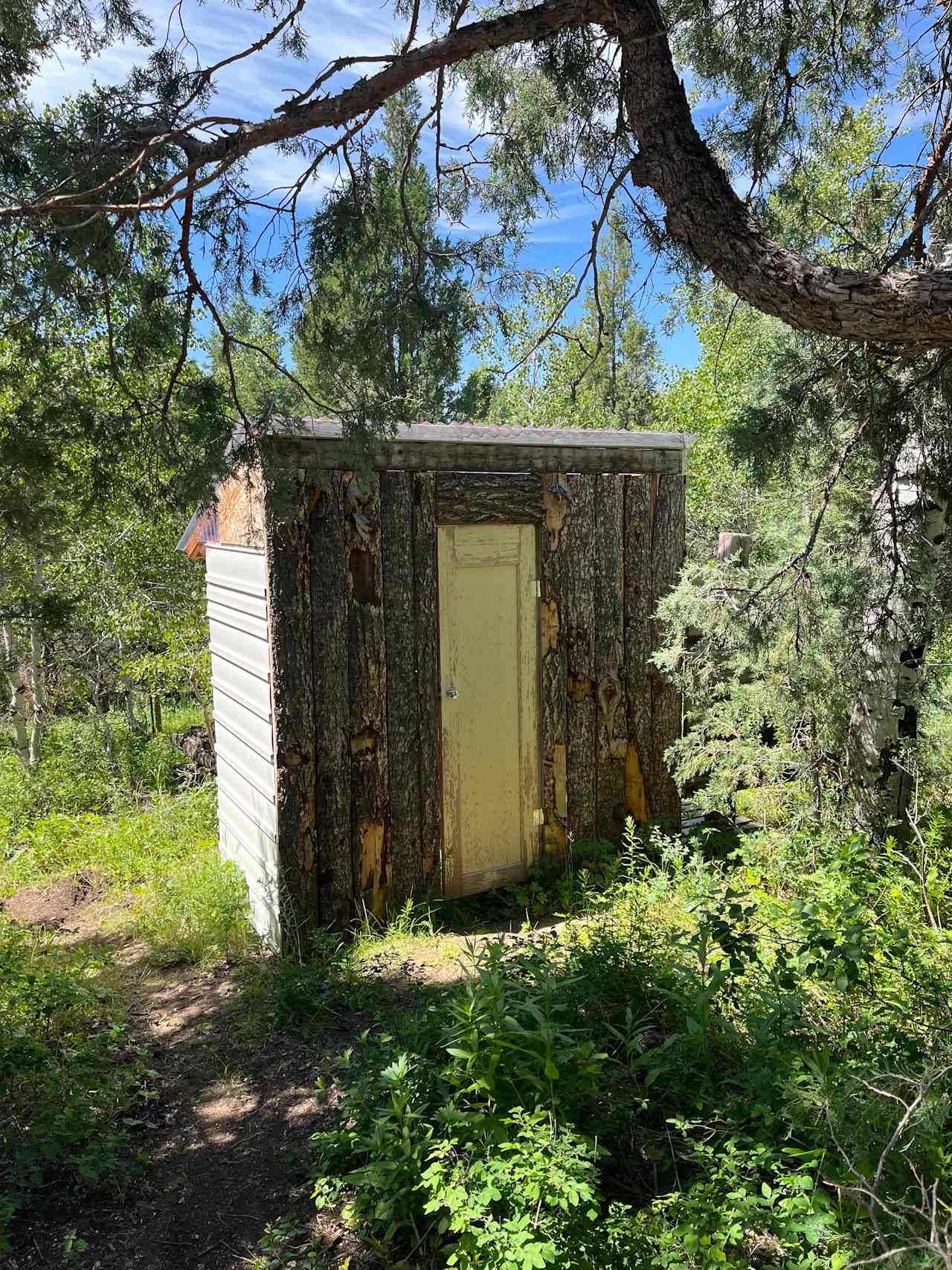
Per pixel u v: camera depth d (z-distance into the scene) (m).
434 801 5.46
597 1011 3.49
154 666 11.16
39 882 7.29
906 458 5.32
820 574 5.27
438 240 3.83
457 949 4.88
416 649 5.35
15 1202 2.82
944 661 5.83
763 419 4.46
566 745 5.96
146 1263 2.74
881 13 4.10
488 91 4.12
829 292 2.74
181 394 4.02
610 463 6.00
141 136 3.04
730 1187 2.46
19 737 11.72
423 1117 2.85
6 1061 3.43
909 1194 2.25
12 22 3.39
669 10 3.99
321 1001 4.36
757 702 5.54
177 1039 4.25
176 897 6.04
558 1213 2.31
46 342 3.63
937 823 5.55
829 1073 2.67
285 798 4.93
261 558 5.04
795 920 3.65
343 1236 2.77
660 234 3.78
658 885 5.06
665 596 6.15
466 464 5.47
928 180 3.98
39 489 4.36
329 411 4.09
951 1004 3.13
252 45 3.32
